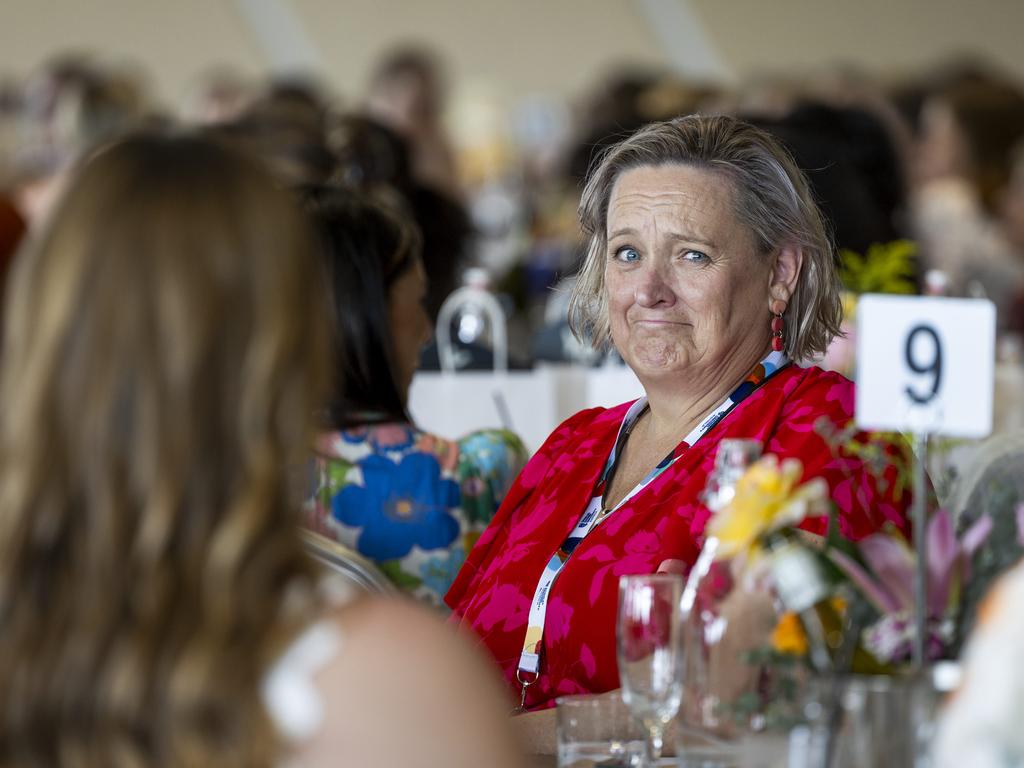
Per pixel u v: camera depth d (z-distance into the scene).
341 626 2.62
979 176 13.20
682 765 3.56
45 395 2.61
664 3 25.88
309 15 24.72
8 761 2.59
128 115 13.16
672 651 3.72
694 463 4.96
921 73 22.83
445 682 2.62
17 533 2.61
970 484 4.61
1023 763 2.75
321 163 9.50
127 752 2.53
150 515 2.57
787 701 3.41
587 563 4.90
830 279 5.16
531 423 7.66
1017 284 11.87
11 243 6.12
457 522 5.83
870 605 3.45
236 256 2.64
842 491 4.57
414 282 5.87
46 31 23.53
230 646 2.55
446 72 25.25
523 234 14.27
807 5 26.30
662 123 5.27
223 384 2.62
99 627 2.58
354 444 5.76
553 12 25.56
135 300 2.61
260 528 2.60
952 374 3.61
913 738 3.23
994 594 2.88
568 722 3.96
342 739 2.55
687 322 5.06
